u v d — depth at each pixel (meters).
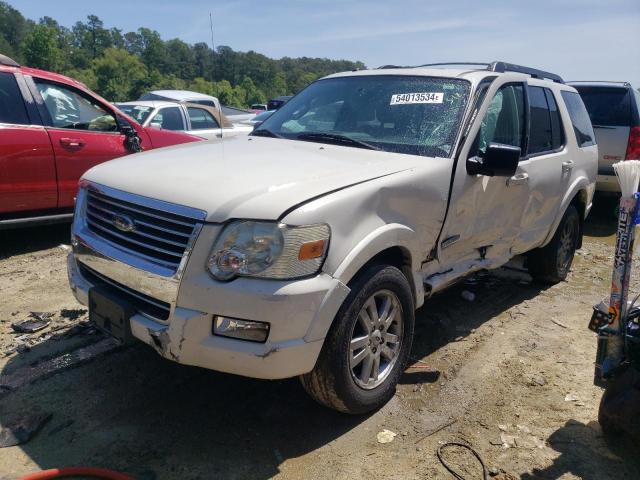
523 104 4.54
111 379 3.49
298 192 2.79
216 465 2.79
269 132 4.30
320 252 2.72
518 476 2.80
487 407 3.38
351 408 3.08
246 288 2.59
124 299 2.98
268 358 2.62
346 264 2.81
